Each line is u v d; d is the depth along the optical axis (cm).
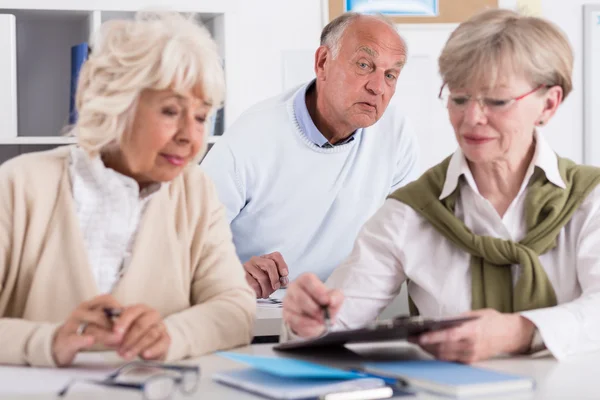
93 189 179
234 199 343
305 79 503
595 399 138
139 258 180
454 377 145
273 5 498
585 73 543
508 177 197
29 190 174
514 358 175
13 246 172
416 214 203
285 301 179
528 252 190
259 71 499
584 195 194
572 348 175
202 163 346
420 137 523
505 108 183
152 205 184
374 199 354
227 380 145
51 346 157
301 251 349
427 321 152
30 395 137
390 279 205
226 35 450
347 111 330
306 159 344
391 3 516
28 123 470
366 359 166
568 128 543
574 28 542
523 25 182
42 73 471
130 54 167
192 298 191
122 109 168
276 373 140
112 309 158
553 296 191
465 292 196
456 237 196
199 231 190
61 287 174
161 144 170
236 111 452
